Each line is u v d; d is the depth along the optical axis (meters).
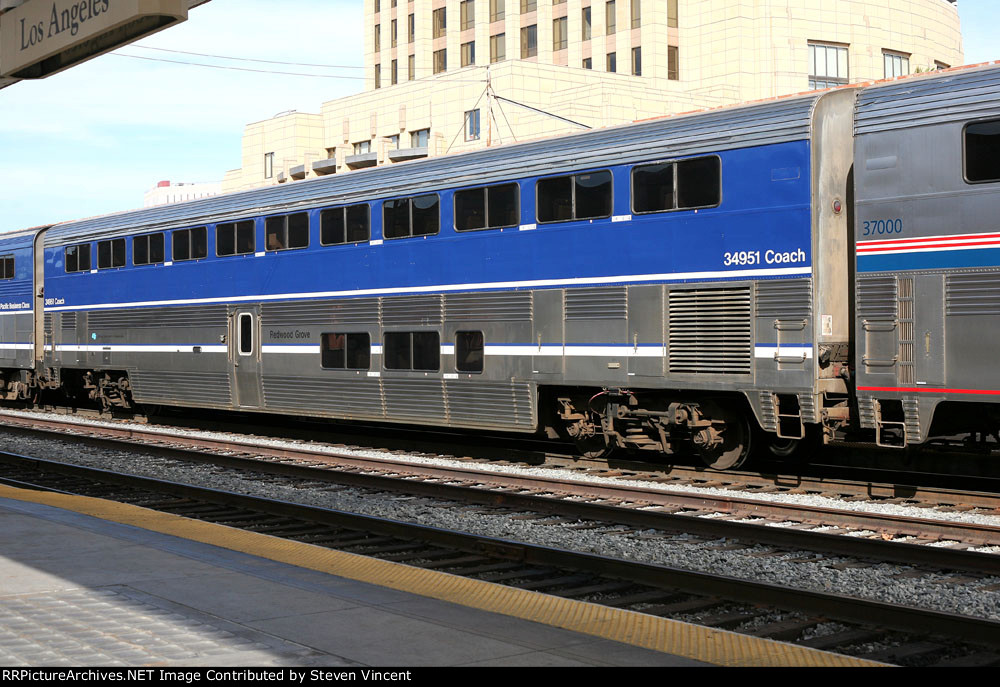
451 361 13.43
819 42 50.16
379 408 14.50
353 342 14.74
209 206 17.16
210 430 18.41
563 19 55.50
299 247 15.52
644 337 11.46
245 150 63.19
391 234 14.18
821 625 6.01
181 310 17.66
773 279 10.47
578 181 12.08
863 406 10.02
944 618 5.66
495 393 12.98
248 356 16.44
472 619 5.57
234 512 10.05
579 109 43.16
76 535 7.67
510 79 45.59
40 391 23.31
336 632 5.26
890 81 10.09
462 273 13.27
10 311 22.28
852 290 10.55
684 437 12.27
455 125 49.59
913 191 9.66
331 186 15.10
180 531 8.65
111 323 19.30
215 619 5.45
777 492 10.73
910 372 9.66
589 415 12.84
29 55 9.78
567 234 12.16
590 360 11.95
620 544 8.33
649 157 11.43
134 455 14.42
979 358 9.23
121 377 19.81
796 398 10.64
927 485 11.33
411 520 9.80
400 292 14.04
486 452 14.00
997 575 6.93
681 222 11.16
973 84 9.41
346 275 14.80
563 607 6.14
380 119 54.81
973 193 9.29
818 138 10.30
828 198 10.34
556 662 4.86
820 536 7.82
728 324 10.81
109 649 4.91
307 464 13.34
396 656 4.89
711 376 10.94
